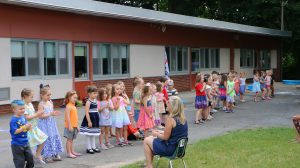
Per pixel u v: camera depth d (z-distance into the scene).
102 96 9.19
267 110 16.27
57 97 17.20
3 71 15.06
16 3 14.84
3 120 13.63
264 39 35.41
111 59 20.17
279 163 7.61
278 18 34.66
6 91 15.16
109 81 19.94
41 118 7.96
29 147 7.08
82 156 8.62
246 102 18.95
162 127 10.56
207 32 27.53
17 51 15.70
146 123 9.63
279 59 37.41
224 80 15.78
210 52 28.23
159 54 23.17
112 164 7.89
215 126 12.54
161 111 11.27
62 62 17.58
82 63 18.62
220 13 37.53
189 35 25.69
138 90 10.38
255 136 10.41
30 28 16.03
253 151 8.61
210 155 8.24
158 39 23.05
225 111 15.94
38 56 16.53
